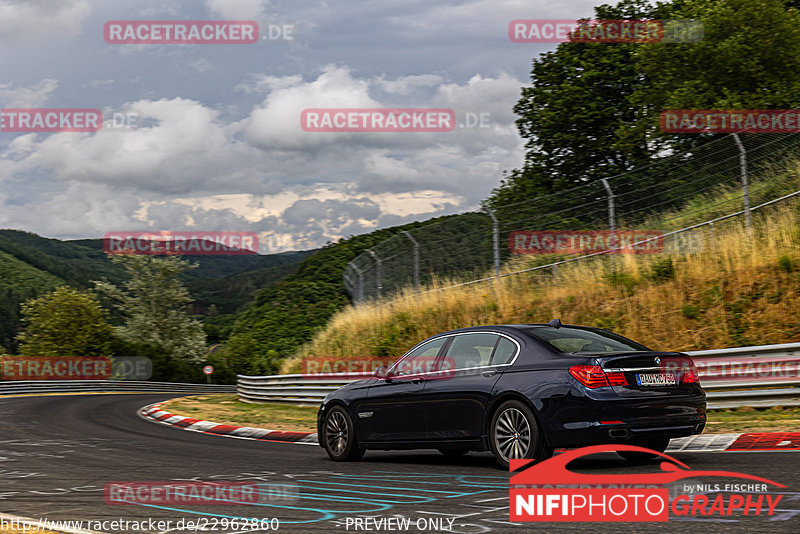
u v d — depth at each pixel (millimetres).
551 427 7703
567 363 7832
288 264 161875
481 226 24297
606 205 21594
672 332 16234
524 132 37938
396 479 7824
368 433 9617
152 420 19906
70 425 18031
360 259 31656
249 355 51031
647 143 31531
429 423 8891
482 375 8484
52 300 65250
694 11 28734
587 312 18516
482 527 5301
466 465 8875
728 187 20672
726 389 12617
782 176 19891
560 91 35656
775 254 16656
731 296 16203
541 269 22188
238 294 149625
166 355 63219
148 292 77438
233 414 19562
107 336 65250
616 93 35625
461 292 22953
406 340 22688
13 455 11234
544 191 35406
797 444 8844
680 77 28719
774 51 26891
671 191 21484
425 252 25641
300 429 14828
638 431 7590
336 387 20547
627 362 7766
